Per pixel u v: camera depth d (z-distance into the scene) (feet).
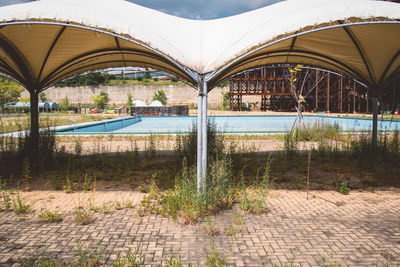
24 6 11.78
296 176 19.47
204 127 13.17
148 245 9.90
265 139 38.52
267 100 131.03
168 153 28.07
